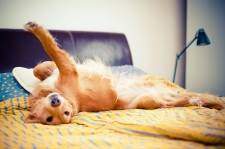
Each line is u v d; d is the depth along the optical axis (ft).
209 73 7.95
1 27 5.85
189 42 7.84
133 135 2.96
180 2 8.08
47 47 3.98
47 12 6.30
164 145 2.54
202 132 2.59
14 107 4.00
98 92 4.20
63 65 4.07
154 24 7.75
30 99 4.13
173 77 7.55
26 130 3.20
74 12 6.61
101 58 6.36
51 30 6.01
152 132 2.90
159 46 7.88
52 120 3.56
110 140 2.76
